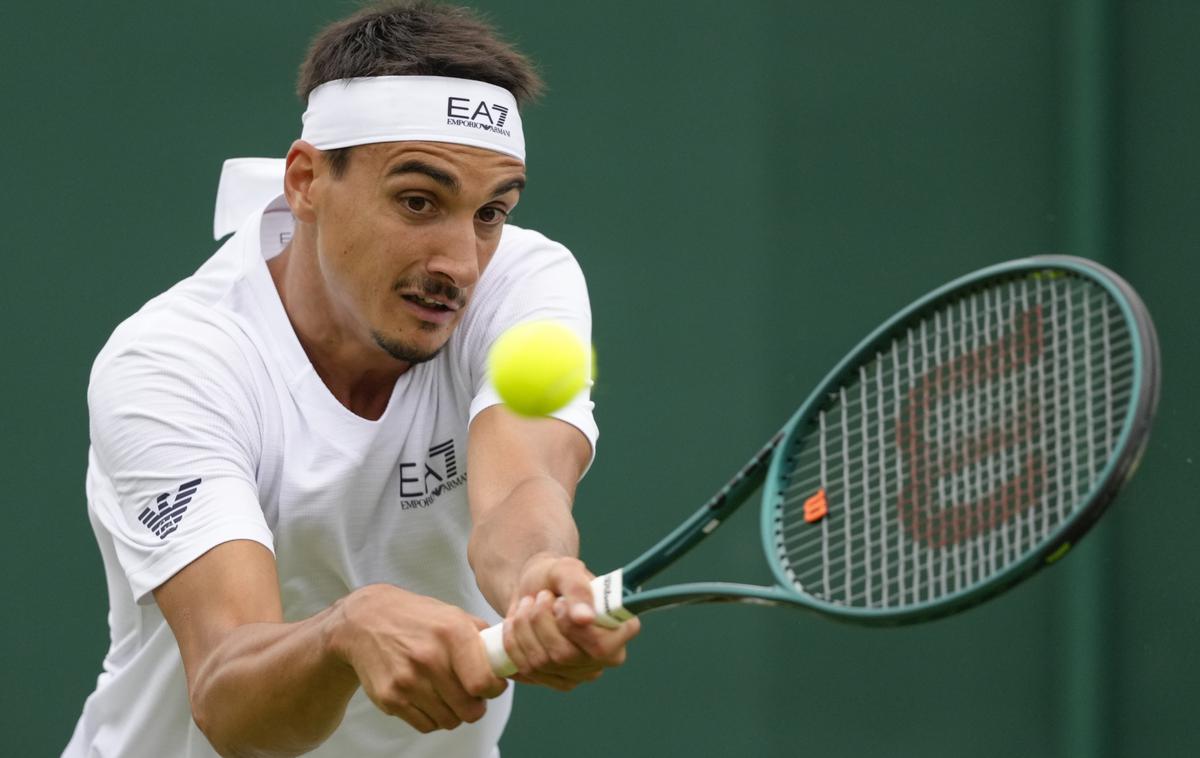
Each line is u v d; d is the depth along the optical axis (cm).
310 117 1018
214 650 916
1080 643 2014
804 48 2022
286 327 1040
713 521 903
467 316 1077
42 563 1920
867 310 2016
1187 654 1991
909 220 2028
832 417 1655
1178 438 2012
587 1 2006
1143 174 2034
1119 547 2020
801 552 1617
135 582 984
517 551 915
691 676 1980
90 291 1945
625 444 1984
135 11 1958
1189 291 2014
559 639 816
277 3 1959
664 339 1994
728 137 2006
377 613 839
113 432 1004
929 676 2008
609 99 2006
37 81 1952
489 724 1205
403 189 975
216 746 935
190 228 1955
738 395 1991
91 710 1186
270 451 1030
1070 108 2041
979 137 2044
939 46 2042
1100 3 2031
